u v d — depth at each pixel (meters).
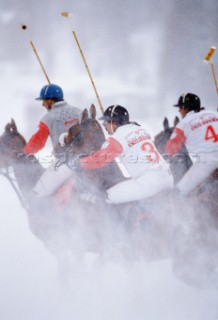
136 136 16.53
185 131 18.22
